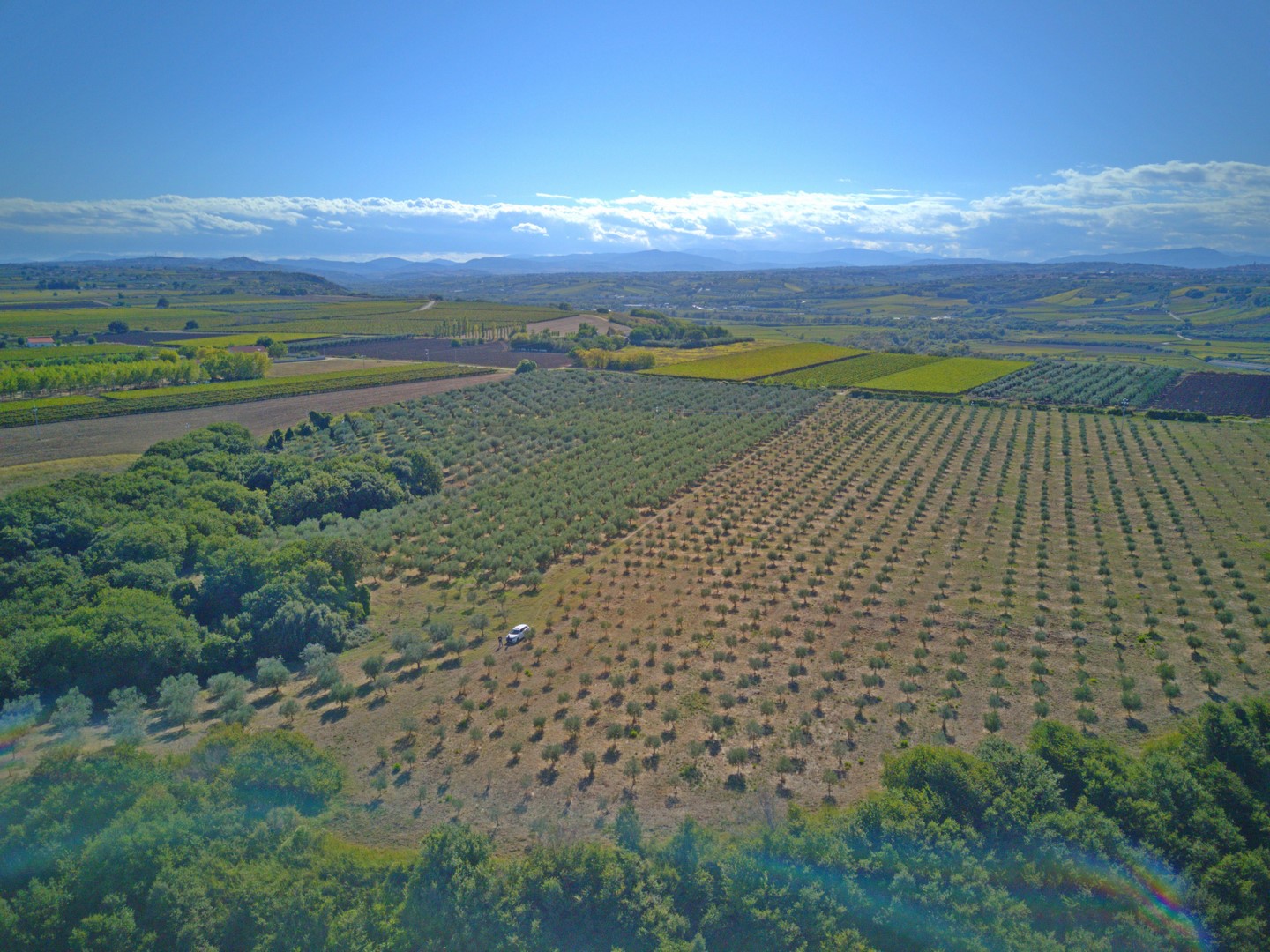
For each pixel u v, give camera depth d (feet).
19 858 140.15
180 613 248.11
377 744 192.13
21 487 386.11
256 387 640.99
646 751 188.14
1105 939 128.77
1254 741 173.68
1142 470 442.09
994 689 213.05
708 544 329.52
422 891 141.28
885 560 310.04
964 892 136.26
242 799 163.43
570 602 273.75
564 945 137.80
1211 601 267.80
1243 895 135.74
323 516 356.38
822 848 144.77
